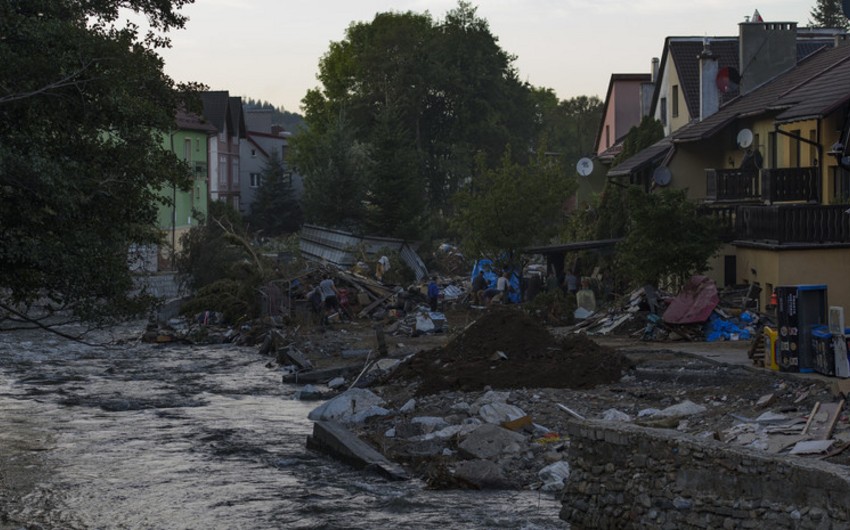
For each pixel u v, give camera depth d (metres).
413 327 41.00
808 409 18.14
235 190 98.81
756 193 38.75
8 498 17.20
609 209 51.03
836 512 10.39
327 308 45.69
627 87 70.50
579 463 14.05
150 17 21.94
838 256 31.34
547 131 137.00
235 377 31.91
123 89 19.48
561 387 24.20
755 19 47.66
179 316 48.22
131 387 29.72
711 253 34.22
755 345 23.20
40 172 17.38
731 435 16.97
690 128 45.59
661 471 12.66
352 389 24.86
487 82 96.75
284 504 16.55
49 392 28.73
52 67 18.11
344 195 69.75
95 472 19.03
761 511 11.23
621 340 31.86
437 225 83.94
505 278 47.78
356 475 18.56
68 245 18.83
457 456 18.78
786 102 35.53
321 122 99.25
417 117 95.00
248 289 46.25
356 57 95.94
